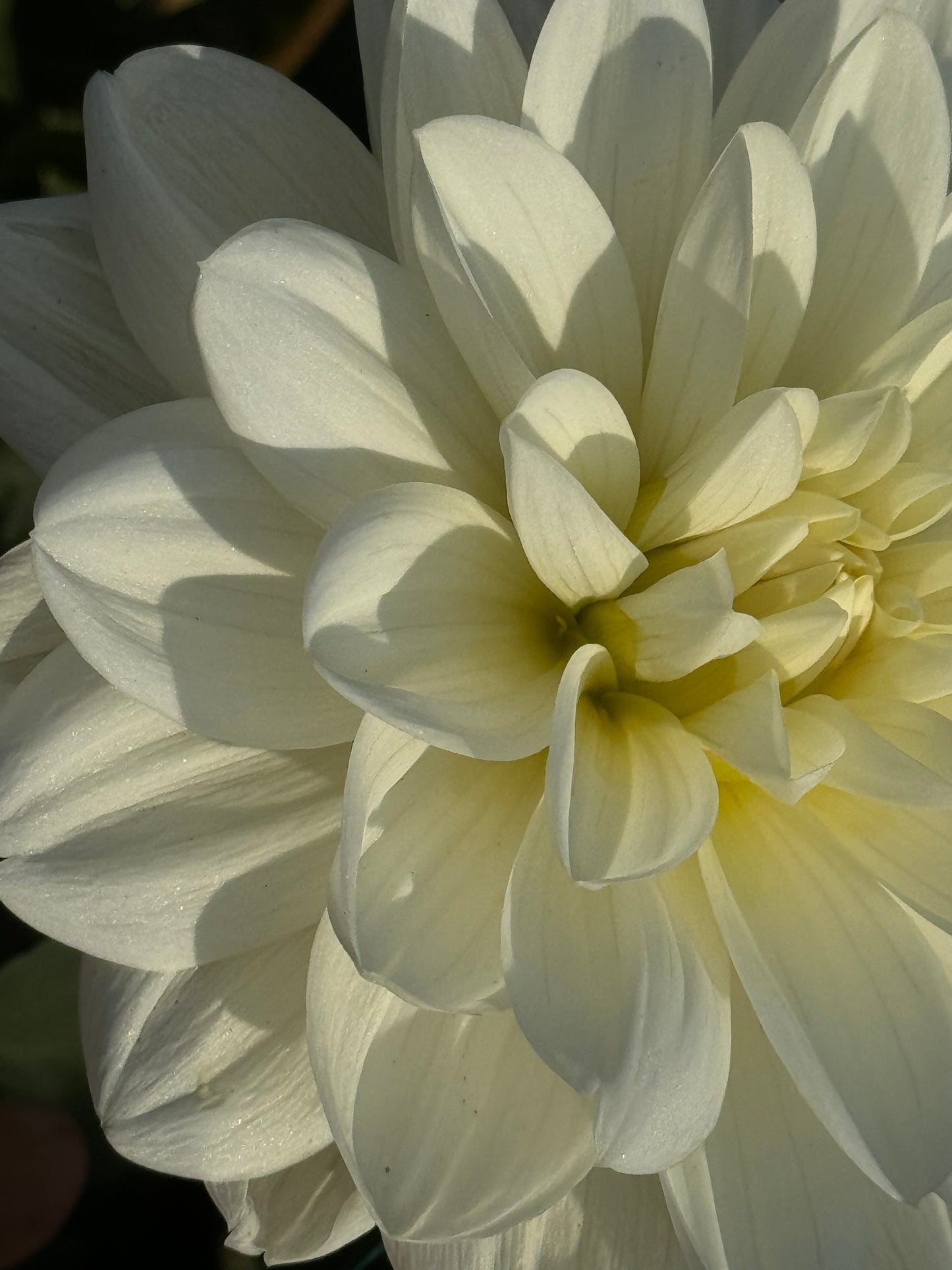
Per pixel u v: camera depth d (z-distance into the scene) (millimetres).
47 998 235
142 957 187
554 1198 188
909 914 196
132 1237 253
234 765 193
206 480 186
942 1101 187
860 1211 193
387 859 186
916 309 206
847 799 199
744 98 205
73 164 246
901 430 196
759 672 195
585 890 189
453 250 179
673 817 186
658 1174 203
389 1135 189
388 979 179
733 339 191
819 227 202
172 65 202
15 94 255
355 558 176
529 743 185
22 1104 234
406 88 193
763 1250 190
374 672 179
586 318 196
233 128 204
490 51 197
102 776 188
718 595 183
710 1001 187
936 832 196
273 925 190
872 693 199
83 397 204
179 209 194
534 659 193
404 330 188
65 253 205
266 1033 195
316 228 184
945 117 197
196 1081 192
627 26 196
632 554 188
